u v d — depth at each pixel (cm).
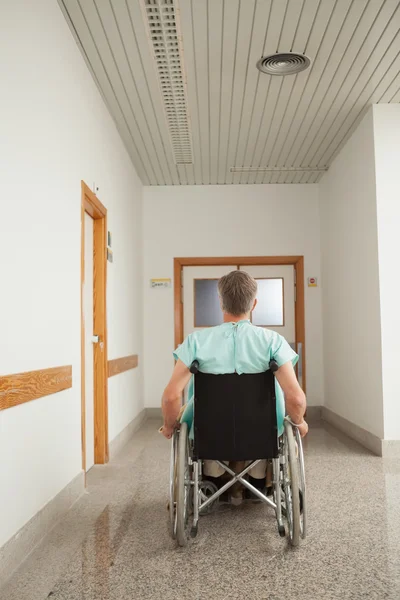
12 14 255
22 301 262
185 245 747
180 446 252
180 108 495
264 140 581
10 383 239
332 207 659
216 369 256
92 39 376
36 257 285
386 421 473
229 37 373
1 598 211
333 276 658
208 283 759
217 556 251
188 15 346
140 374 700
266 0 330
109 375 480
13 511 243
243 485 304
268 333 259
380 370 480
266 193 747
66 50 353
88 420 437
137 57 401
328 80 440
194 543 268
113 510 326
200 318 757
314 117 520
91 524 301
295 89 457
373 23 357
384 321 477
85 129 407
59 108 336
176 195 751
